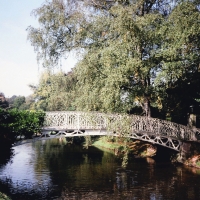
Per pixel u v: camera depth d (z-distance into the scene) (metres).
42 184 16.38
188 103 23.70
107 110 17.48
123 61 16.89
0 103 57.34
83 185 16.19
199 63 19.77
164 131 21.20
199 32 17.50
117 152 27.84
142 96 19.89
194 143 21.45
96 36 20.19
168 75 17.75
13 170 19.77
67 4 21.98
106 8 23.06
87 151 29.05
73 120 19.16
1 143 16.05
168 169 19.92
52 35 22.27
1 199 10.74
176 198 13.89
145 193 14.70
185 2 18.03
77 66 18.69
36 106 61.91
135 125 20.55
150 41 18.12
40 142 39.19
